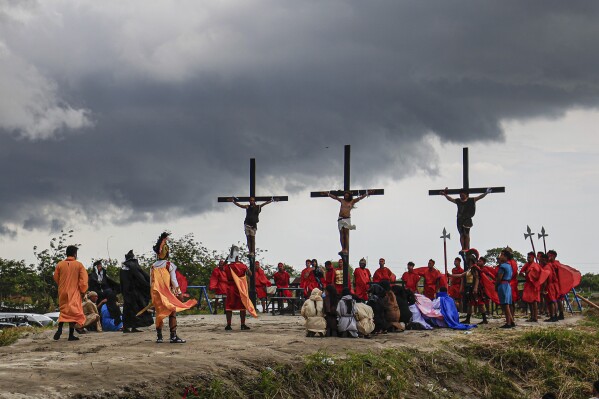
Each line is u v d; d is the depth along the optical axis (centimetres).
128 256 1852
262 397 1123
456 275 2481
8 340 1673
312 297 1702
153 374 1055
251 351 1313
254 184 2952
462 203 2781
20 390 914
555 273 2298
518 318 2414
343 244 2741
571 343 1775
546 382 1611
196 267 4044
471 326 1997
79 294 1612
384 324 1811
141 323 1833
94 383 979
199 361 1165
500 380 1556
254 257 2942
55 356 1252
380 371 1360
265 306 3075
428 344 1655
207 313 3033
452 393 1450
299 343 1502
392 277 2773
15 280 4000
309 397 1194
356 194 2762
